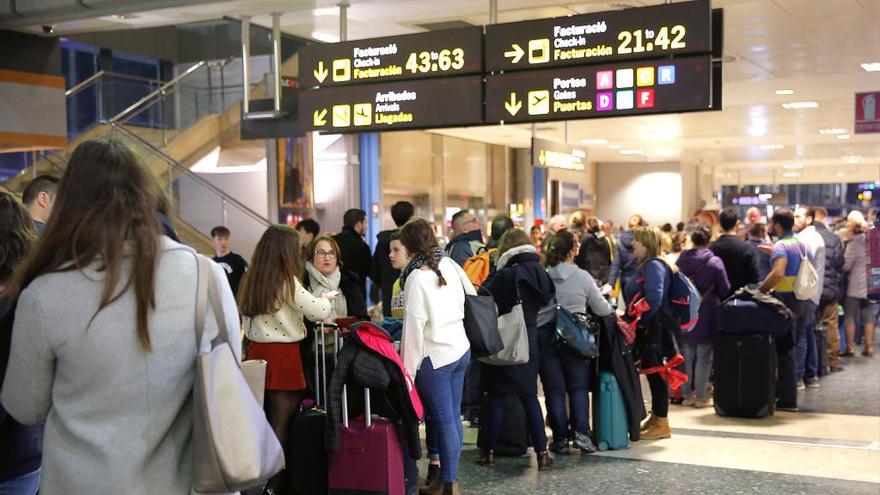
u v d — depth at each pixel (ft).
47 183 12.21
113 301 5.98
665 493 17.11
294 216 44.70
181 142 45.14
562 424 20.33
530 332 18.78
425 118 22.15
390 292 23.56
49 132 28.73
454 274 16.28
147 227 6.19
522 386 18.76
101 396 6.05
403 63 22.39
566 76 20.72
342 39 24.32
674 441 21.62
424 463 19.90
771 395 24.20
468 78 21.67
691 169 95.86
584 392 20.24
